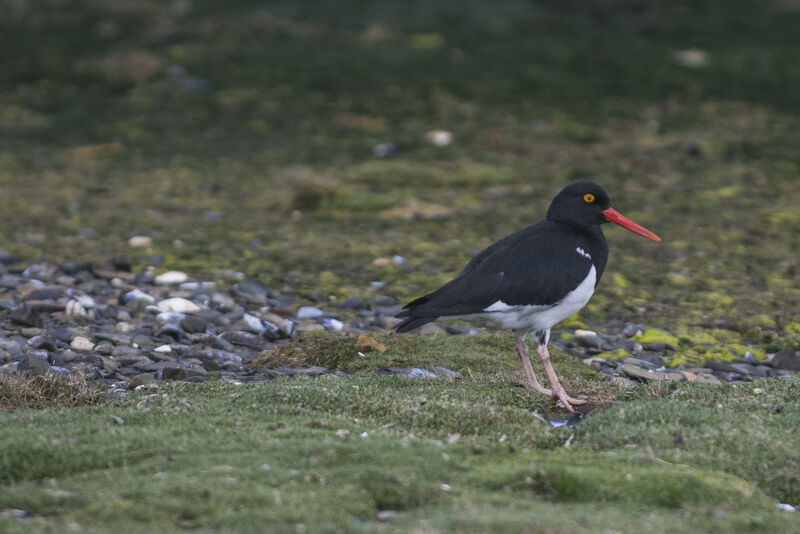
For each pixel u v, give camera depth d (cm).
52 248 1595
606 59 2977
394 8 3441
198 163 2200
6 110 2564
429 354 1086
